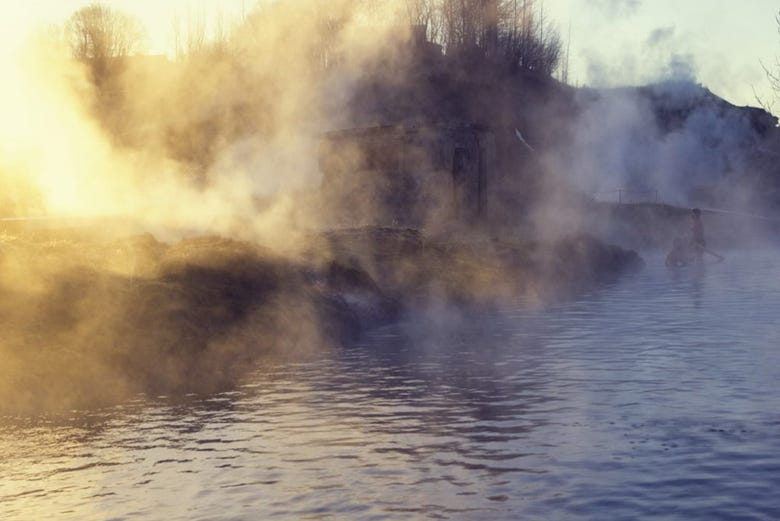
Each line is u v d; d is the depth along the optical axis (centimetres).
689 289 3019
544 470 953
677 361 1597
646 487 886
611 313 2366
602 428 1127
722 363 1566
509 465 974
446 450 1043
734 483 892
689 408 1223
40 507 870
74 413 1277
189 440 1116
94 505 873
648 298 2738
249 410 1278
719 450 1012
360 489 902
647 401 1274
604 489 883
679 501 842
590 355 1691
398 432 1134
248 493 898
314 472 965
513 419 1191
